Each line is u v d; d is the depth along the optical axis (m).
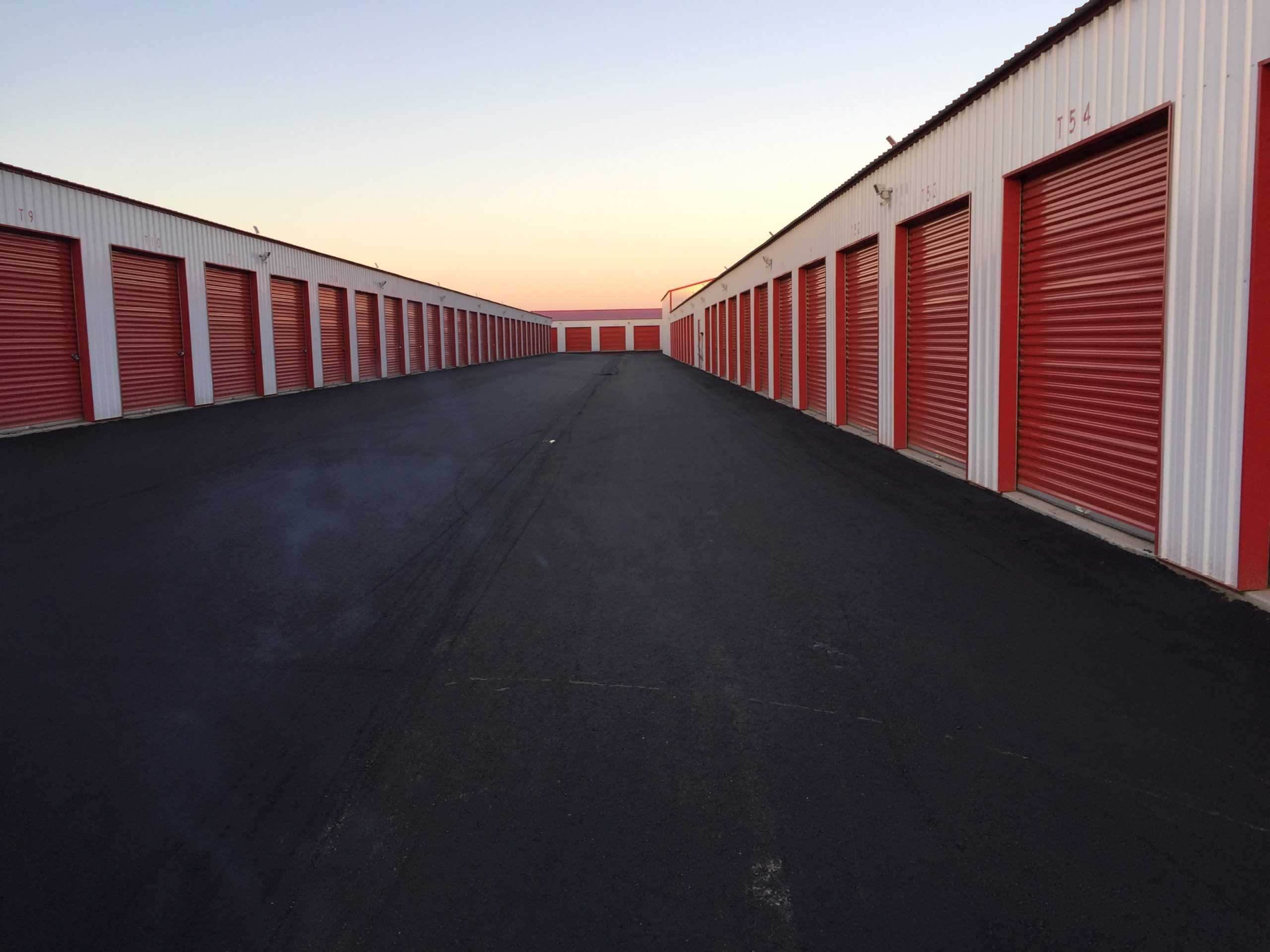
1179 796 2.53
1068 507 6.27
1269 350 4.14
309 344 22.19
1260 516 4.25
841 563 5.11
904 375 9.68
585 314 86.81
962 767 2.73
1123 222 5.38
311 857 2.33
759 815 2.49
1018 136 6.45
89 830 2.46
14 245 12.02
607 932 2.02
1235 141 4.18
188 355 16.39
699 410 15.72
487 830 2.45
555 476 8.46
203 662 3.71
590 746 2.93
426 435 11.88
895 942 1.96
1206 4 4.34
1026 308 6.73
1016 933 1.98
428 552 5.54
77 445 10.77
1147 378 5.20
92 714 3.21
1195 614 4.04
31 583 4.87
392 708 3.25
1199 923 2.00
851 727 3.02
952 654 3.65
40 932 2.03
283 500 7.25
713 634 3.98
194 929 2.05
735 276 24.22
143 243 14.85
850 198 11.47
